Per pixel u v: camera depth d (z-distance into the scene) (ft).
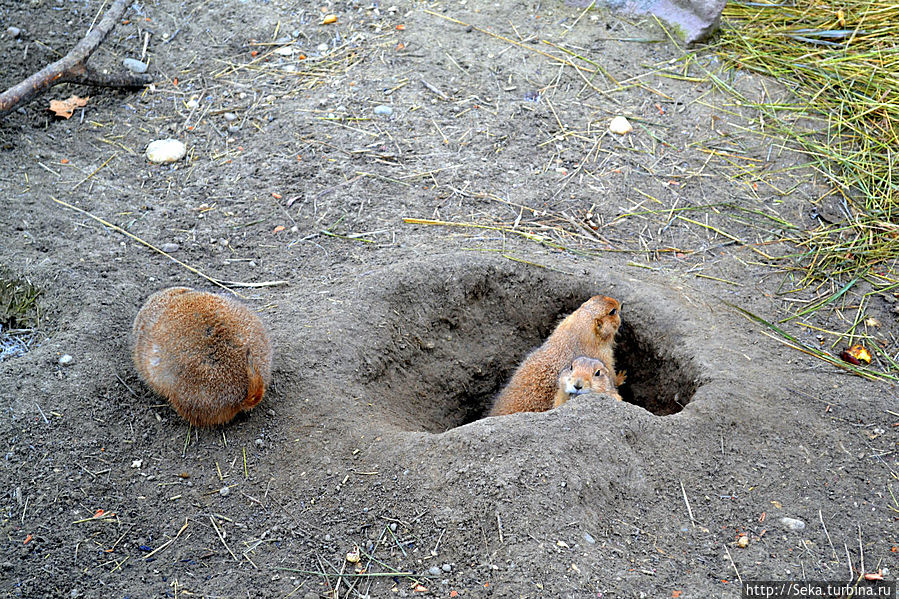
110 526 6.89
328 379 7.47
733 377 7.49
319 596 6.64
